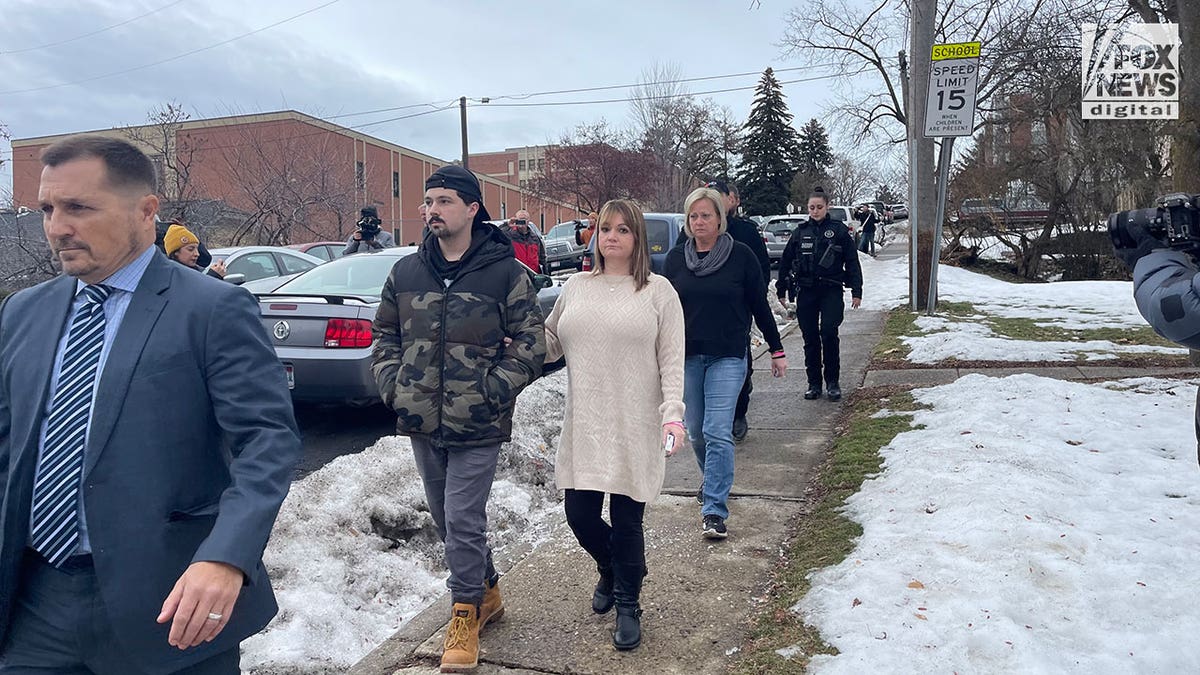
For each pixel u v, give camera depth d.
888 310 13.77
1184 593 3.45
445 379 3.32
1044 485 4.62
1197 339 2.49
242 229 25.02
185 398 2.06
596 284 3.63
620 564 3.50
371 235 12.37
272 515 1.99
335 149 30.66
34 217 18.81
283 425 2.12
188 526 2.07
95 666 2.01
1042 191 22.61
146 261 2.14
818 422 6.86
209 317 2.09
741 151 62.47
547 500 5.63
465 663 3.32
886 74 24.02
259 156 26.64
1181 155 7.71
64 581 2.00
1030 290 16.17
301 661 3.52
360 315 6.69
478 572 3.39
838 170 70.12
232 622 2.11
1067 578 3.61
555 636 3.60
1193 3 7.53
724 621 3.66
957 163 24.88
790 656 3.26
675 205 50.81
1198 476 4.81
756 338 10.98
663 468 3.59
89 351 2.04
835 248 7.32
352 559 4.40
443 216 3.36
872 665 3.09
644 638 3.53
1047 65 20.94
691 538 4.57
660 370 3.57
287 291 7.75
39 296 2.16
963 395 6.73
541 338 3.45
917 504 4.53
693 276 4.66
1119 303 13.57
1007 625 3.26
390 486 4.98
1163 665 3.03
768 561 4.26
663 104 54.62
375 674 3.39
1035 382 6.89
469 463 3.36
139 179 2.11
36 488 1.99
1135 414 6.07
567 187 50.41
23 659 2.02
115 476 1.97
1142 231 2.73
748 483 5.44
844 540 4.27
